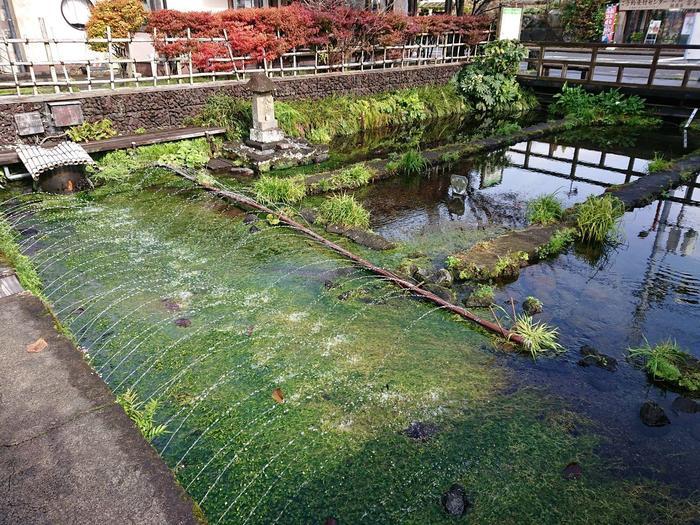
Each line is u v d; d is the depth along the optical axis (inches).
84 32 454.3
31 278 189.3
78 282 198.4
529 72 647.1
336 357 156.6
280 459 121.0
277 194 282.0
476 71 596.1
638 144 437.7
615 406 139.9
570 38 885.2
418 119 540.4
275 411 135.1
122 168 323.0
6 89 376.8
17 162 299.3
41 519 78.8
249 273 207.6
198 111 399.2
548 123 492.7
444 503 110.2
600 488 115.1
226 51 418.6
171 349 159.2
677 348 160.2
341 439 126.9
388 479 116.5
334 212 255.8
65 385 110.2
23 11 424.5
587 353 159.5
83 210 272.5
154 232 246.5
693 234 255.6
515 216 277.3
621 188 304.2
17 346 123.6
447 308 182.4
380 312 180.7
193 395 140.4
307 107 459.2
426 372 150.7
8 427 98.0
